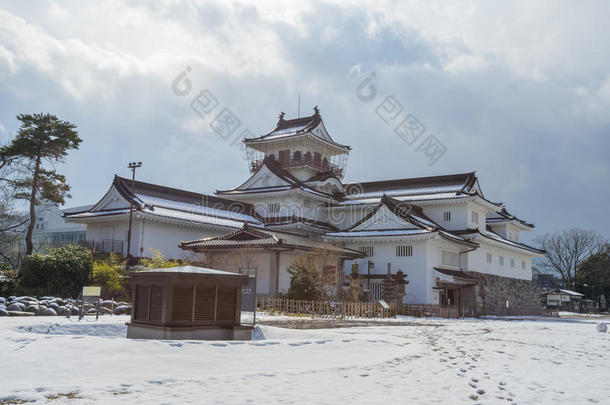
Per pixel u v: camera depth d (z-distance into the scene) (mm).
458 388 9477
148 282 15992
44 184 49438
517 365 12953
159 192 50656
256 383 9492
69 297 35781
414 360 13188
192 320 15656
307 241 45062
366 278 47656
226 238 42719
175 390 8742
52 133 49250
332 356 13422
